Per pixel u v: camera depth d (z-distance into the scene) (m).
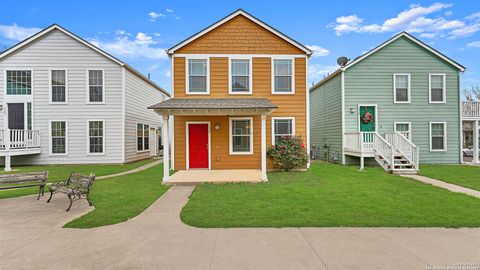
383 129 14.55
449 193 7.30
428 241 4.04
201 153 11.97
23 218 5.27
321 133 17.92
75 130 14.74
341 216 5.25
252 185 8.59
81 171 12.27
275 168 12.04
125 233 4.44
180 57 12.03
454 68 14.70
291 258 3.51
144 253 3.68
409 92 14.58
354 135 13.59
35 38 14.48
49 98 14.58
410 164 11.41
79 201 6.62
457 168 12.85
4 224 4.91
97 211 5.71
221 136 11.99
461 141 14.67
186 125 11.92
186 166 11.90
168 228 4.68
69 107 14.72
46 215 5.47
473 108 15.05
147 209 5.89
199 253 3.67
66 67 14.68
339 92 14.95
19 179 6.70
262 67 12.23
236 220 5.05
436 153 14.67
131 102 16.14
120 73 14.95
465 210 5.65
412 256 3.56
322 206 5.98
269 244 3.96
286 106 12.25
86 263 3.39
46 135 14.62
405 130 14.59
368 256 3.56
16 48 14.45
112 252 3.71
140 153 17.64
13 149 12.84
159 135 22.48
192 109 9.02
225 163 12.00
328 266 3.29
